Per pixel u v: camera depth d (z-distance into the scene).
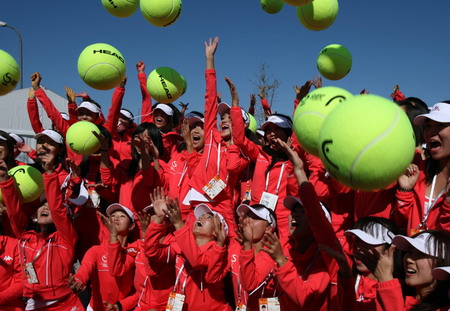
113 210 5.14
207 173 5.32
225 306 4.30
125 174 5.86
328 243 2.91
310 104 2.57
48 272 4.90
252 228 3.87
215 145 5.41
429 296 2.72
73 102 7.55
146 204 5.49
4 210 5.30
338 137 2.06
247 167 5.85
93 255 4.94
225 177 5.30
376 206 3.90
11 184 4.92
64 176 6.11
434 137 3.32
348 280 2.79
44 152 5.13
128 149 6.77
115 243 4.73
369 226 3.23
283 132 4.98
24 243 5.00
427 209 3.44
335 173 2.13
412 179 3.54
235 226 5.35
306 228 3.49
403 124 2.08
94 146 5.39
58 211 4.94
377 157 1.99
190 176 5.52
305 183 2.98
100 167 5.74
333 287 3.32
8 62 4.61
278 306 3.68
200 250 4.10
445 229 3.17
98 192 5.83
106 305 4.62
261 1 5.19
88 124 5.45
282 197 4.90
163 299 4.54
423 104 4.18
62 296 4.97
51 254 4.94
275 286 3.84
